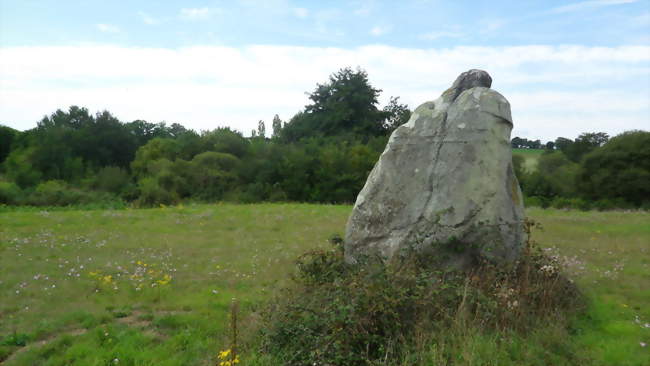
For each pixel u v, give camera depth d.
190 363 4.55
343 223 14.34
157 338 5.18
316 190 29.22
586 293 6.27
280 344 4.48
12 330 5.35
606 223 14.79
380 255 6.14
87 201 24.17
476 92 6.41
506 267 5.58
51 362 4.56
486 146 6.11
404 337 4.44
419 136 6.49
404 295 4.65
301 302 5.25
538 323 4.83
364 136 41.66
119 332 5.24
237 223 14.27
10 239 10.54
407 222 6.17
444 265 5.83
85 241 10.63
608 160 28.97
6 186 23.95
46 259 8.70
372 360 4.20
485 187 5.96
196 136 33.47
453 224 5.89
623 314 5.72
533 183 31.78
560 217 16.84
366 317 4.38
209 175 28.67
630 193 28.27
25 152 31.08
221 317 5.79
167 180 27.47
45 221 13.84
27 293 6.62
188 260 9.00
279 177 30.39
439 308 4.73
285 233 12.46
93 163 33.28
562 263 7.80
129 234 11.90
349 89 44.41
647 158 27.92
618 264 8.48
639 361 4.38
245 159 31.34
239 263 8.75
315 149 32.72
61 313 5.89
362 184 29.86
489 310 4.84
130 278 7.41
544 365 4.20
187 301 6.44
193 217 15.55
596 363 4.32
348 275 5.47
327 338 4.22
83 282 7.19
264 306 5.85
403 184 6.37
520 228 6.02
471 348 4.23
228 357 4.44
